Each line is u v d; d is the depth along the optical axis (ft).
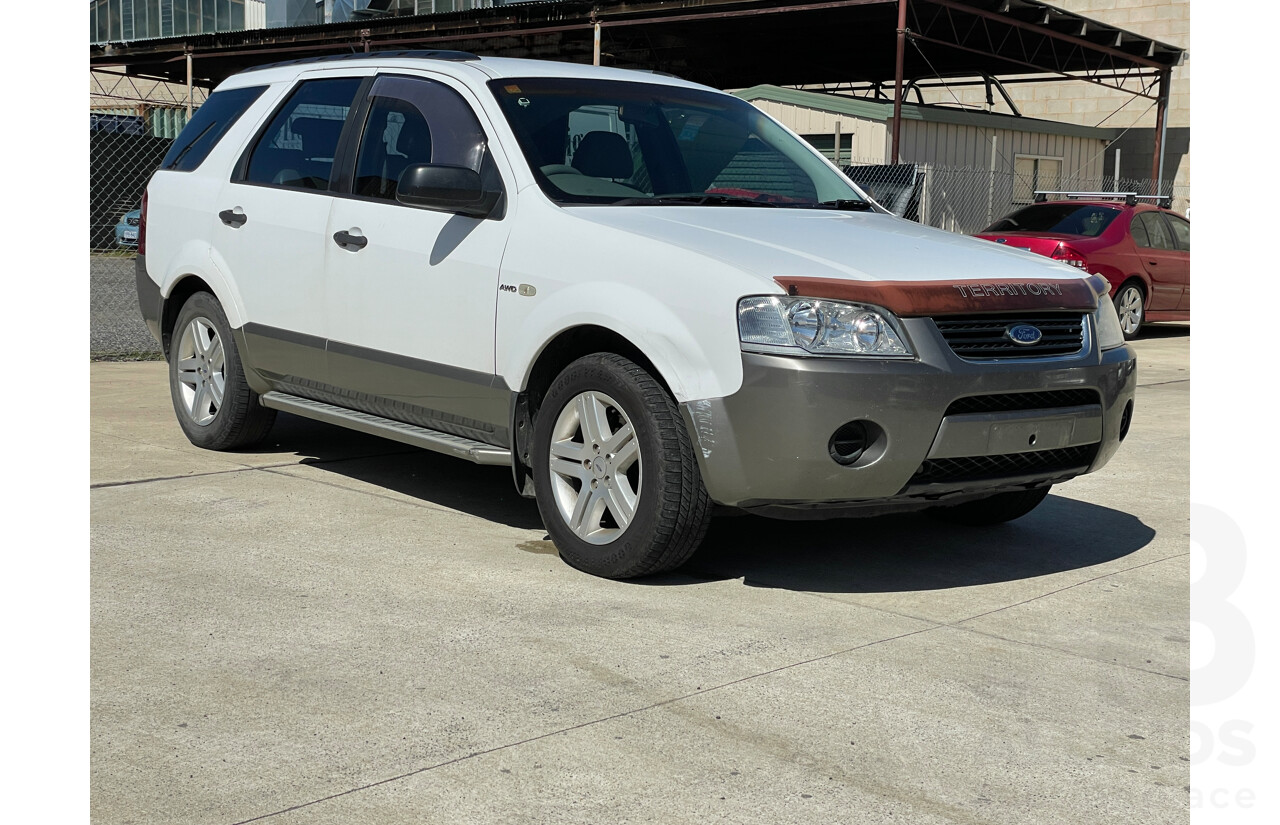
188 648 11.63
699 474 13.44
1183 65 82.17
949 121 66.33
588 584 13.97
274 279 18.35
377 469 19.62
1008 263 14.46
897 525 17.29
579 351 15.01
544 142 15.69
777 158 17.57
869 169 53.47
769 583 14.28
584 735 9.91
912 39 58.80
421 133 16.72
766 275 12.94
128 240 73.82
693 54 80.79
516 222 15.03
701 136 17.12
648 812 8.67
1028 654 12.05
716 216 15.07
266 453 20.53
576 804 8.76
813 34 72.38
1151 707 10.77
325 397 17.99
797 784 9.16
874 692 10.96
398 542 15.47
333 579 13.88
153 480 18.37
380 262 16.56
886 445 12.80
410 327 16.20
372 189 17.08
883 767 9.48
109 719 10.00
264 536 15.56
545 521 14.74
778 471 12.77
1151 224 46.70
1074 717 10.53
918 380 12.79
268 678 10.95
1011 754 9.77
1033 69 81.35
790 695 10.84
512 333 14.84
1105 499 19.04
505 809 8.66
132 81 104.47
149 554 14.62
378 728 9.96
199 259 19.70
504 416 15.12
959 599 13.84
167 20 110.93
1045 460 14.15
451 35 71.67
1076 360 13.94
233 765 9.25
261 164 19.10
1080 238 44.86
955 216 67.41
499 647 11.85
